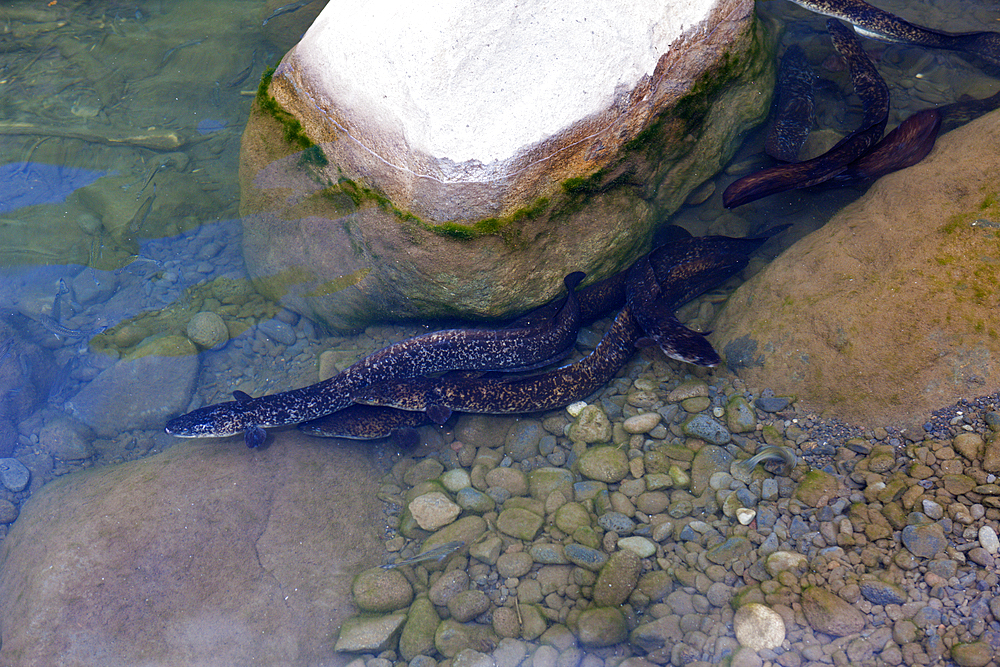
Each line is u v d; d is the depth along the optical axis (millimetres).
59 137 3125
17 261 2883
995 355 2355
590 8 2541
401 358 2717
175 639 2385
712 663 2240
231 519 2516
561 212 2607
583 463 2516
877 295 2459
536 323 2678
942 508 2277
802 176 2693
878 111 2791
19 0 3506
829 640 2219
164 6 3484
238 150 3084
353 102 2605
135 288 2859
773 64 2830
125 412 2721
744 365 2551
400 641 2369
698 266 2727
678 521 2408
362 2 2607
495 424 2646
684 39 2605
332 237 2703
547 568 2404
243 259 2873
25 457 2672
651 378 2637
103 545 2467
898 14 3023
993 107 2713
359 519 2549
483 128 2523
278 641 2393
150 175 3033
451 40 2514
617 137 2590
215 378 2777
